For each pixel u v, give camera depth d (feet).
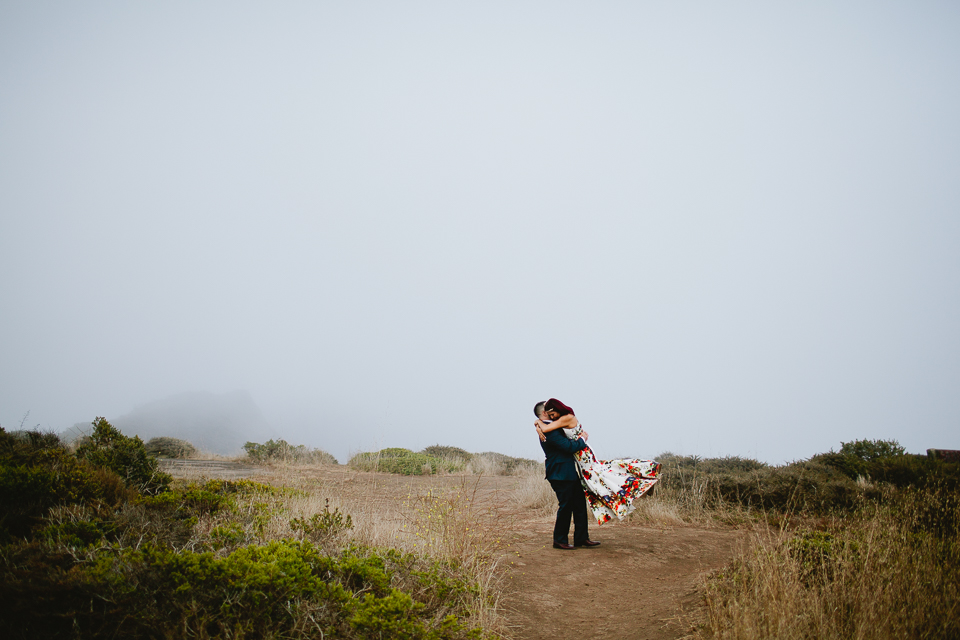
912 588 12.50
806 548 16.24
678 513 30.35
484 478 53.36
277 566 12.80
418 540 19.38
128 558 12.34
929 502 19.98
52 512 15.84
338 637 11.63
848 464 42.52
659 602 16.74
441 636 12.51
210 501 21.52
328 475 49.80
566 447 22.76
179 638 10.50
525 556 21.30
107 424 27.17
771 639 11.38
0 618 10.37
